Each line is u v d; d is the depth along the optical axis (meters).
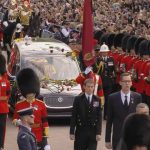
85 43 59.12
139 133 22.95
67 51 70.75
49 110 63.91
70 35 100.56
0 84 52.62
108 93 68.75
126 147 23.14
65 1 157.38
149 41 69.88
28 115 35.06
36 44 73.25
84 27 59.09
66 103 64.31
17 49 72.44
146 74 66.94
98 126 44.41
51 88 64.69
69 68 68.50
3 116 52.75
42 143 42.81
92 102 44.28
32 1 157.38
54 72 67.62
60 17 121.62
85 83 44.44
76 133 44.69
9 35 103.00
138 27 107.75
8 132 62.22
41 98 48.25
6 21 108.12
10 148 55.66
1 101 52.75
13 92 66.75
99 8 148.88
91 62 58.91
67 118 67.06
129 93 41.94
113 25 107.44
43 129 42.94
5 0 141.38
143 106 35.88
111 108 42.09
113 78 69.31
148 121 23.14
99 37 94.88
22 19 103.88
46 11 132.12
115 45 80.38
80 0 148.50
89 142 44.59
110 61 69.44
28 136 34.94
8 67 71.75
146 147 23.06
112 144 42.34
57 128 64.38
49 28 106.06
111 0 161.38
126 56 72.56
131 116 23.34
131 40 76.56
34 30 104.00
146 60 68.19
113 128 42.06
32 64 68.50
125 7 155.25
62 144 57.44
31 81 43.50
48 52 70.31
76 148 44.88
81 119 44.28
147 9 146.88
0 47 94.50
